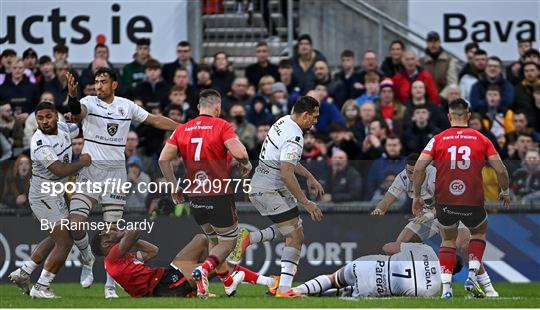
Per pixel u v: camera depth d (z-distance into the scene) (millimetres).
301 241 35250
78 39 55938
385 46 58188
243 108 49438
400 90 51844
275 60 58219
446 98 52688
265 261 40750
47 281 35375
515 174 41688
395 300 33219
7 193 41094
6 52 51938
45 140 35156
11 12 55750
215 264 33812
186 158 34531
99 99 35844
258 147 48062
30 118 49000
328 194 40750
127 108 36062
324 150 48031
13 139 49562
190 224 38656
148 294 34656
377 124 49062
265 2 58719
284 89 51375
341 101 52406
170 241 38594
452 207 34594
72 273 41656
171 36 56281
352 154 48562
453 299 33688
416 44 57625
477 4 56938
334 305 31500
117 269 34344
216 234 34906
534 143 50312
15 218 41031
